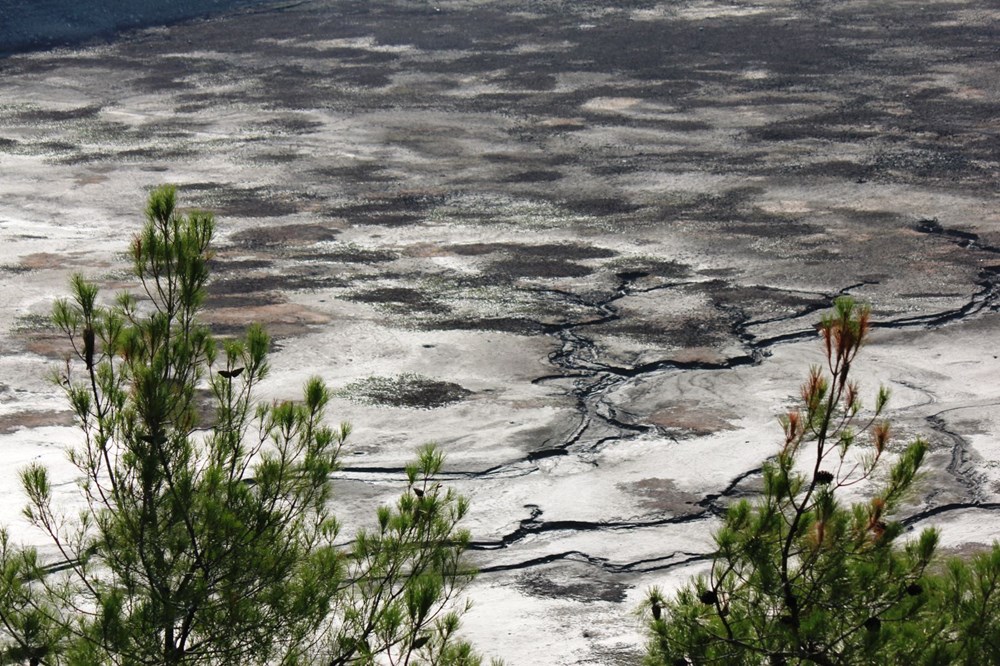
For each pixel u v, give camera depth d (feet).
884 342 93.66
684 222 130.72
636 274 112.47
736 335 95.66
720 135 173.17
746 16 280.31
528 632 54.65
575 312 101.71
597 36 258.57
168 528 38.81
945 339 94.32
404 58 239.09
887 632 33.81
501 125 182.39
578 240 124.57
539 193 144.56
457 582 52.85
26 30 262.67
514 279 111.24
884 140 167.53
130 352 41.27
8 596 37.19
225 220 133.18
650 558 62.03
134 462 39.68
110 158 165.37
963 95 196.13
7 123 188.65
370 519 65.26
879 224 128.47
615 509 67.26
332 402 81.87
